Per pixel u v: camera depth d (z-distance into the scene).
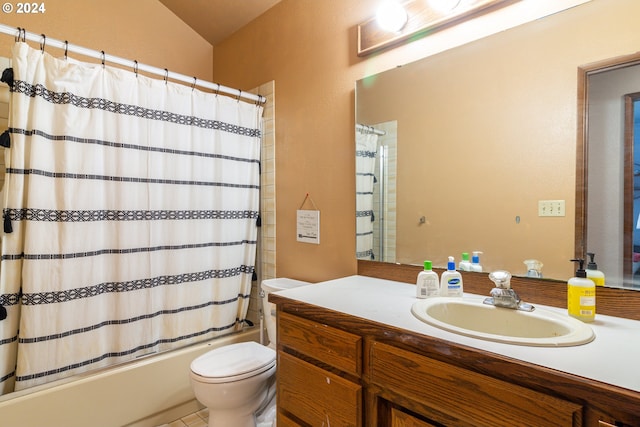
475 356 0.77
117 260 1.72
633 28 1.02
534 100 1.19
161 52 2.57
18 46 1.42
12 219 1.42
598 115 1.07
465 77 1.35
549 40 1.16
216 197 2.08
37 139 1.46
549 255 1.16
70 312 1.57
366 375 1.00
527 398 0.70
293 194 2.09
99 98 1.64
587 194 1.08
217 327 2.11
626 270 1.01
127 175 1.74
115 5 2.37
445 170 1.41
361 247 1.70
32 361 1.47
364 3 1.69
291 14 2.10
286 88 2.13
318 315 1.13
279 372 1.29
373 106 1.65
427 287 1.24
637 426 0.59
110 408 1.63
